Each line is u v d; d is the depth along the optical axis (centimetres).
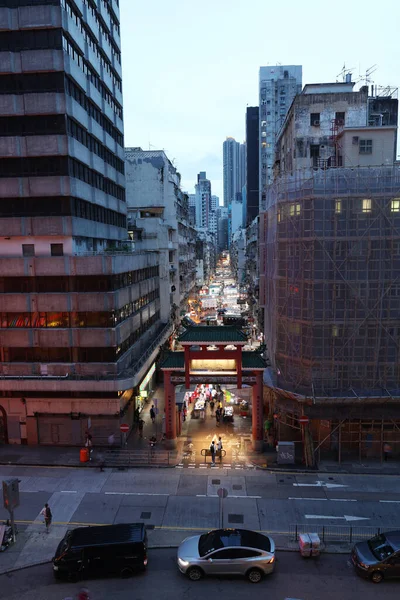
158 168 6625
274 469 3070
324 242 3036
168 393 3406
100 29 4000
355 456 3253
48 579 2017
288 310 3272
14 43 3173
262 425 3378
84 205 3559
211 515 2522
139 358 3894
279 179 3362
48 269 3262
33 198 3256
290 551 2194
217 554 1984
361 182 2995
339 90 4362
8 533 2266
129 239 5156
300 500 2677
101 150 4066
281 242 3309
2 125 3225
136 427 3894
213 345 3344
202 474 3020
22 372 3369
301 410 3175
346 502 2653
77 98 3453
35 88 3188
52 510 2588
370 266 3039
